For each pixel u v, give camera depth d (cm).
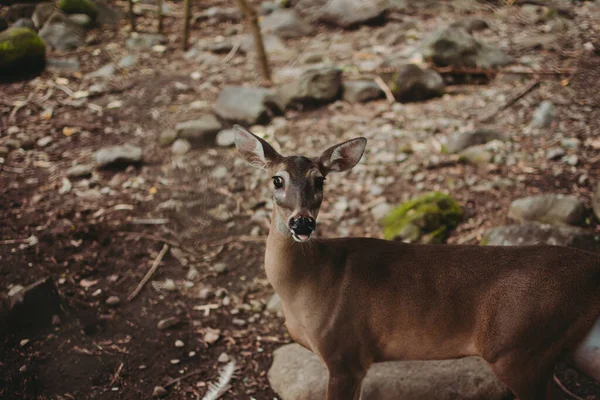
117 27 886
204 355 381
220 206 512
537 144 570
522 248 288
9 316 382
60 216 483
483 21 823
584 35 760
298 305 298
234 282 440
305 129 619
